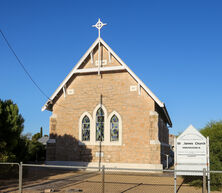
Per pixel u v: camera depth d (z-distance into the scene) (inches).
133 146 952.3
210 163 553.0
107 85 1020.5
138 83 971.3
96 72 1042.7
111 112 998.4
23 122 784.3
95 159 988.6
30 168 1055.0
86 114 1029.2
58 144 1043.9
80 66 1063.0
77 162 1007.6
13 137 738.8
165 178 746.8
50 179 725.9
